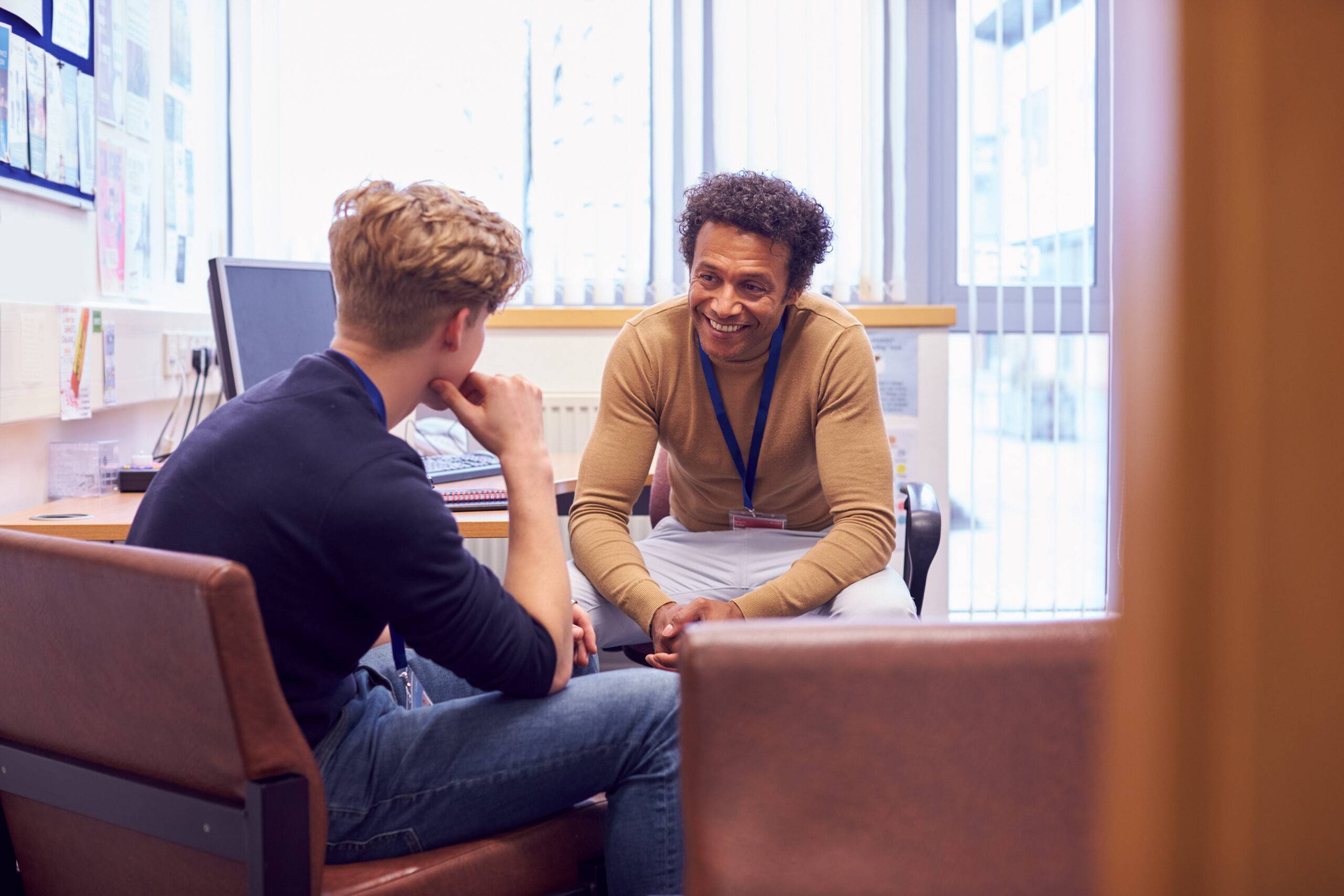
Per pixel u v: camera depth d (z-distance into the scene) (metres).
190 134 2.90
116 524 1.73
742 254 1.59
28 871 1.11
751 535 1.86
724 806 0.55
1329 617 0.26
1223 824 0.27
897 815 0.55
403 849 1.09
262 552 0.99
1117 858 0.28
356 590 1.01
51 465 2.08
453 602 1.02
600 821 1.20
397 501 0.99
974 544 3.33
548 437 3.19
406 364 1.12
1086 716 0.54
